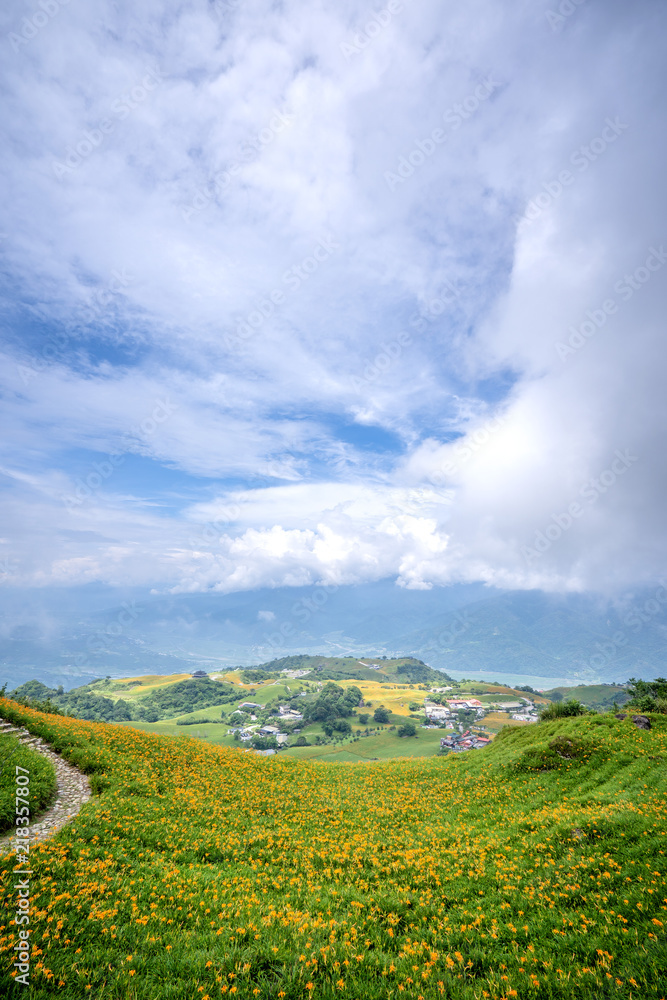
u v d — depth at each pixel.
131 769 24.58
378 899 13.77
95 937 10.25
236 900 13.08
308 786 29.62
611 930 9.95
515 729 37.38
